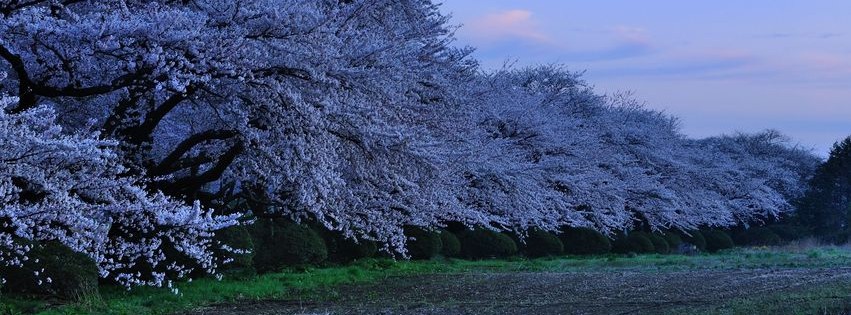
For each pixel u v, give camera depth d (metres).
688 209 45.50
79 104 15.98
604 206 37.59
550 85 43.75
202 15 13.85
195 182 16.77
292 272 21.20
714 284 18.75
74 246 12.19
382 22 20.41
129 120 15.23
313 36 15.32
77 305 12.81
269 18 14.55
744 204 55.28
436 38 22.84
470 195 28.16
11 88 14.50
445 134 20.14
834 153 62.00
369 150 16.39
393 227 18.95
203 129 17.19
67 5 14.85
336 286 18.67
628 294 16.45
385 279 20.70
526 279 20.94
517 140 33.94
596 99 44.81
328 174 15.66
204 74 14.20
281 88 14.66
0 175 11.41
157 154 17.72
